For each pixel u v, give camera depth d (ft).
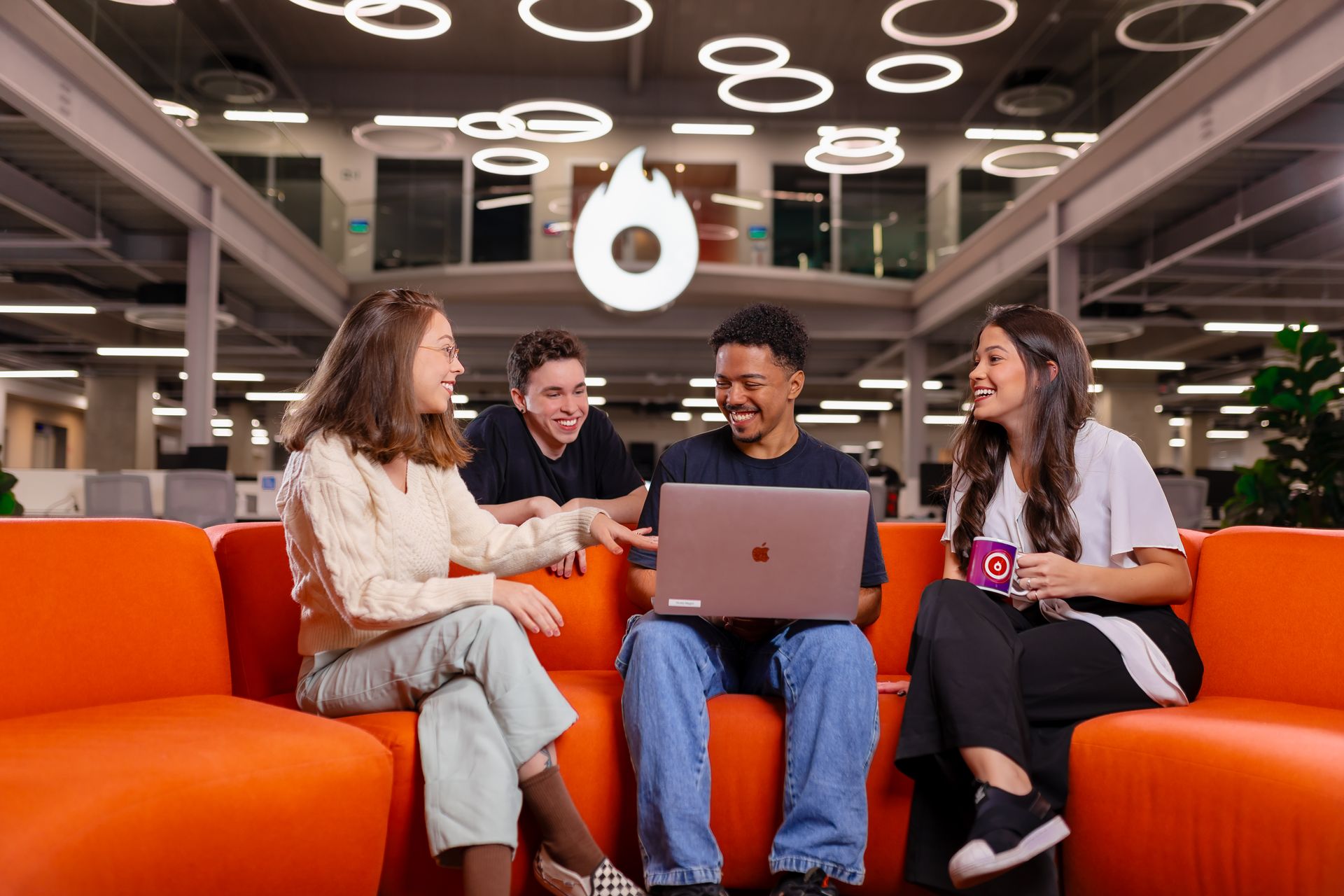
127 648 5.42
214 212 30.83
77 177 28.27
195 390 30.37
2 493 20.35
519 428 8.02
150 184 26.96
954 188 42.57
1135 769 4.75
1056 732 5.17
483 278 44.60
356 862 4.57
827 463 6.34
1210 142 23.49
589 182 53.01
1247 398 15.30
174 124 26.99
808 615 5.42
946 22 42.91
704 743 5.23
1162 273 33.17
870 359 54.85
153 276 36.83
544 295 44.93
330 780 4.41
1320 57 19.52
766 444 6.35
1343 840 3.88
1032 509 6.00
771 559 5.34
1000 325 6.24
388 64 49.47
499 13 43.96
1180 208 30.86
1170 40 25.58
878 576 6.08
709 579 5.35
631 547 6.27
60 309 38.52
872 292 45.91
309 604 5.46
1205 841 4.43
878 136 35.78
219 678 5.91
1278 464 15.17
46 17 20.70
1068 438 6.04
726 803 5.49
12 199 27.02
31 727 4.57
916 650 5.35
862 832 5.03
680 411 74.38
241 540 6.32
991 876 4.48
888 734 5.63
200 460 27.84
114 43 24.03
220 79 31.45
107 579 5.42
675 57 48.47
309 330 45.39
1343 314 40.09
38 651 5.02
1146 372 56.65
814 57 47.62
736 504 5.28
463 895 4.75
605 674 6.61
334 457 5.24
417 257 45.19
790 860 4.94
